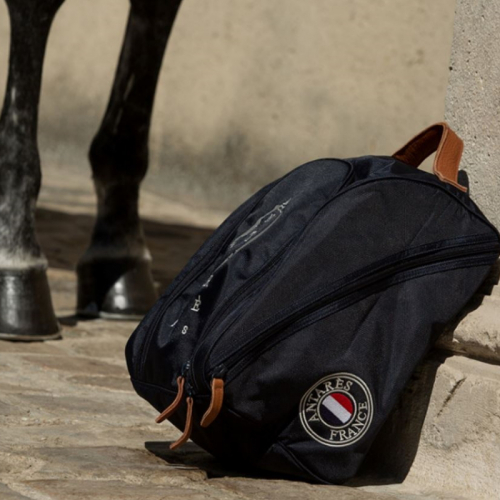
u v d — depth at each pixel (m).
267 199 3.29
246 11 12.87
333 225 2.99
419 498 3.02
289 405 2.95
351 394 2.97
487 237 3.13
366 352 2.99
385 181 3.08
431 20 11.48
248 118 12.75
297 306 2.90
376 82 11.83
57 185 12.83
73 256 8.33
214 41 13.11
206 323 2.96
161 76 13.53
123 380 4.57
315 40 12.29
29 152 5.19
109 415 3.90
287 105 12.45
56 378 4.49
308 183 3.25
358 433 2.99
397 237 3.04
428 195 3.11
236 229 3.27
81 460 3.18
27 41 5.09
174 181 13.35
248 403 2.89
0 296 5.18
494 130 3.34
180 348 3.00
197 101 13.21
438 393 3.18
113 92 6.01
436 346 3.28
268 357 2.88
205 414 2.83
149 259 6.20
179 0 5.90
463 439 3.08
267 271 3.00
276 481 3.08
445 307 3.07
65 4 14.52
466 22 3.49
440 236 3.08
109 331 5.70
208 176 13.04
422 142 3.52
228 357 2.84
